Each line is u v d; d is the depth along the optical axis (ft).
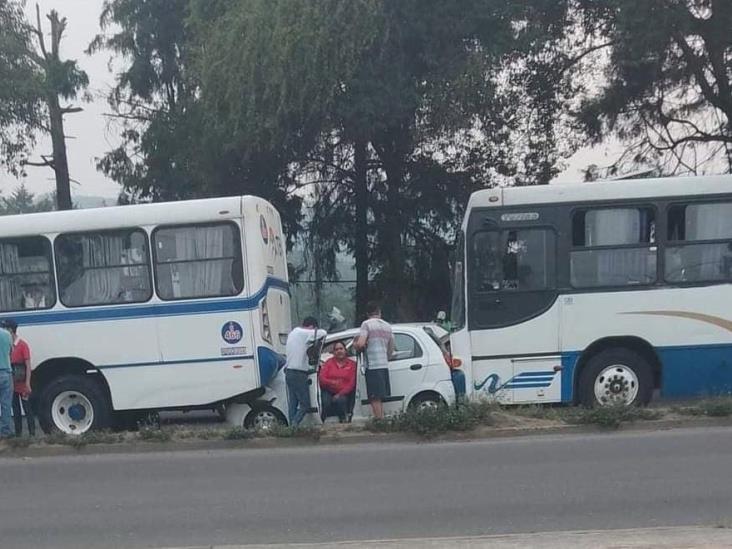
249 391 37.40
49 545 22.21
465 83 67.05
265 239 39.01
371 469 28.53
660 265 37.35
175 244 37.96
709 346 37.06
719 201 37.35
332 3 66.08
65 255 38.52
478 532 21.76
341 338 40.06
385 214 80.69
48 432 38.22
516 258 37.83
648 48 64.69
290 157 75.82
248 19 66.90
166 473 29.40
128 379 37.88
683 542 19.65
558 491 25.05
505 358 37.55
